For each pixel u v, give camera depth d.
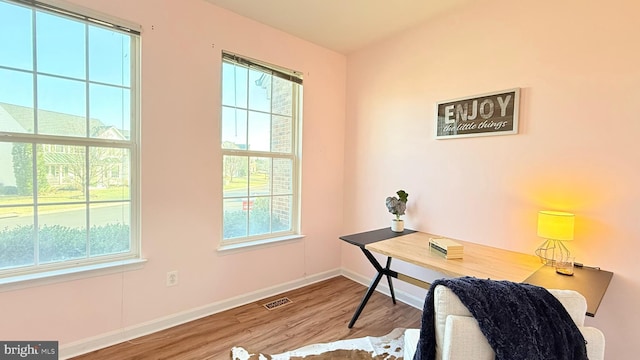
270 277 2.92
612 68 1.72
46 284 1.82
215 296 2.54
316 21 2.67
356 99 3.34
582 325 1.10
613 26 1.71
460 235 2.44
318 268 3.32
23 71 1.76
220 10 2.46
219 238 2.55
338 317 2.52
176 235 2.32
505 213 2.17
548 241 1.92
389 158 3.00
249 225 2.81
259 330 2.29
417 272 2.75
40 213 1.85
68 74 1.90
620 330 1.73
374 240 2.38
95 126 2.01
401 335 2.25
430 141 2.64
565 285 1.53
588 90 1.80
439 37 2.56
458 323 1.02
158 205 2.22
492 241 2.25
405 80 2.84
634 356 1.69
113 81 2.06
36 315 1.79
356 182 3.36
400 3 2.35
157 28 2.16
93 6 1.90
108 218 2.08
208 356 1.96
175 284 2.32
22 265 1.80
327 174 3.35
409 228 2.83
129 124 2.13
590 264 1.81
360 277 3.32
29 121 1.79
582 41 1.82
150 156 2.17
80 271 1.91
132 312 2.13
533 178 2.04
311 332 2.27
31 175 1.81
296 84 3.09
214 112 2.47
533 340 0.98
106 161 2.06
